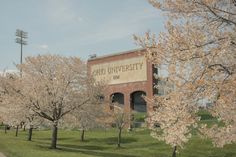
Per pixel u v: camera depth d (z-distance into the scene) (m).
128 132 51.66
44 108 33.91
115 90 60.84
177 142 10.43
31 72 35.22
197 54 10.12
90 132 55.25
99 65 64.12
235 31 10.62
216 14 10.52
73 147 38.12
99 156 28.45
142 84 56.50
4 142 37.56
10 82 35.84
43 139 49.06
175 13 10.92
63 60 35.19
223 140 10.41
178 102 10.05
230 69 10.34
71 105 34.47
